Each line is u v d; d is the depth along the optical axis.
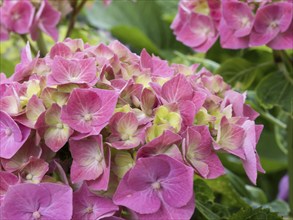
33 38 0.63
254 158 0.40
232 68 0.65
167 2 1.01
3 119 0.39
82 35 0.72
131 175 0.37
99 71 0.41
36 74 0.42
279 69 0.63
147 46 0.89
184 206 0.38
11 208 0.37
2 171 0.39
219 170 0.39
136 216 0.39
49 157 0.40
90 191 0.38
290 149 0.66
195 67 0.49
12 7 0.61
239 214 0.50
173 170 0.37
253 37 0.55
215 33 0.59
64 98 0.39
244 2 0.55
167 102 0.40
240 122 0.42
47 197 0.37
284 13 0.53
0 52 0.76
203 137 0.39
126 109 0.39
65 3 0.65
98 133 0.38
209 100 0.42
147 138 0.38
